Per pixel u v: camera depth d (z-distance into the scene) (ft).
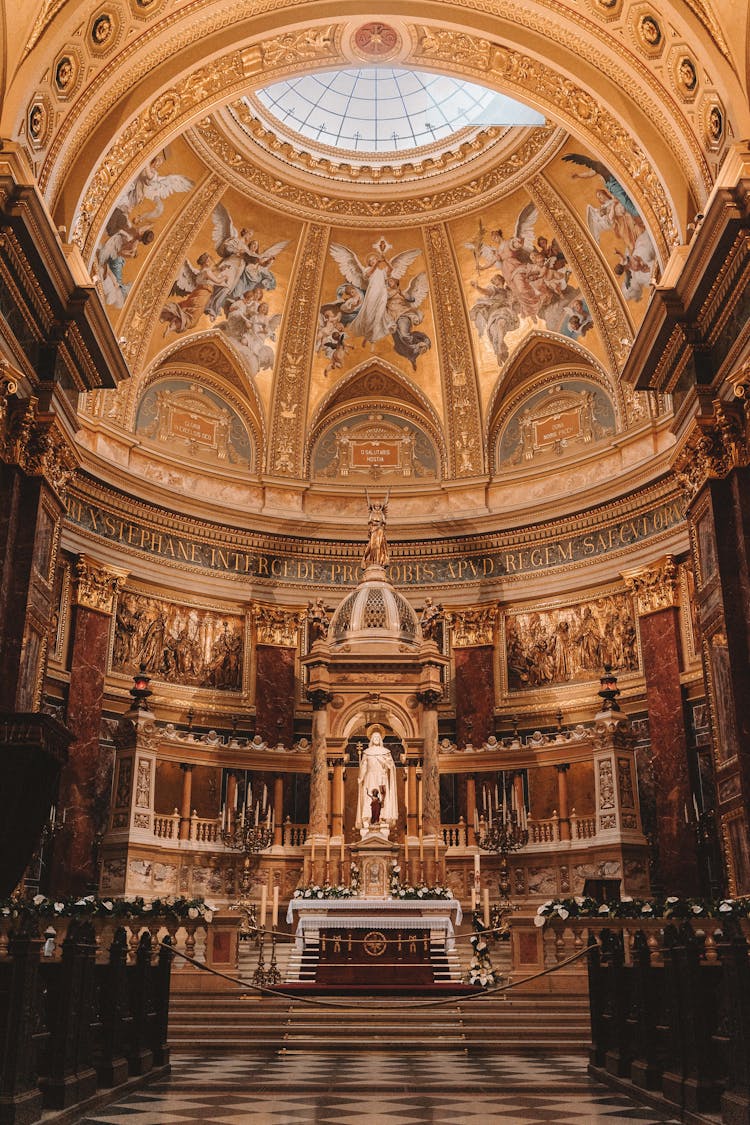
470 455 83.15
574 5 50.67
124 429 73.97
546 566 76.95
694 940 25.54
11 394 44.50
